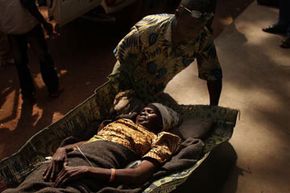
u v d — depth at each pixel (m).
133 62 3.41
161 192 2.85
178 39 3.14
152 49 3.28
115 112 3.44
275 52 5.51
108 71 5.38
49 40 6.02
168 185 2.88
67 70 5.38
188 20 2.88
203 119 3.59
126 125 3.18
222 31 6.00
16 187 2.87
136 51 3.32
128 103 3.43
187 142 3.27
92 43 6.02
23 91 4.68
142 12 6.55
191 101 4.52
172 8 6.92
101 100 3.51
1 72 5.32
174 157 3.13
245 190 3.42
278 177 3.57
